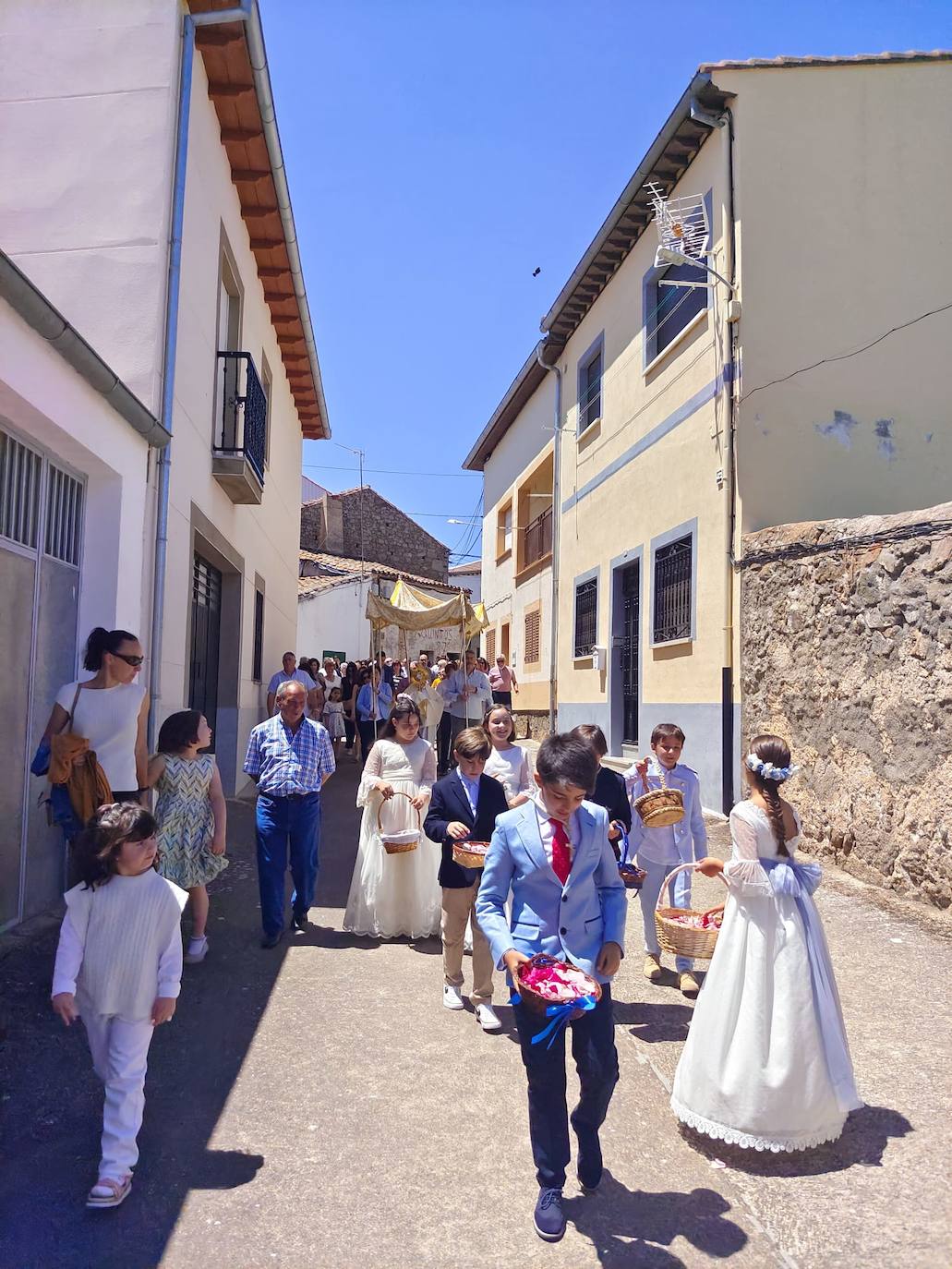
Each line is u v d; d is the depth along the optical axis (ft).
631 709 44.42
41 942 18.43
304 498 130.21
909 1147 12.12
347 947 20.29
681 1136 12.53
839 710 25.13
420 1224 10.48
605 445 47.50
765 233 31.89
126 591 22.63
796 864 12.58
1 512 17.89
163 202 25.22
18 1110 12.71
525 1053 10.55
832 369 31.81
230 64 29.19
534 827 11.05
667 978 18.65
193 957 18.92
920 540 22.04
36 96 25.54
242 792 41.06
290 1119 12.73
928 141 32.94
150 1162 11.59
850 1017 16.17
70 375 18.67
